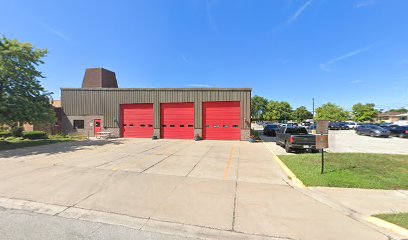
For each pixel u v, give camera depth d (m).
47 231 3.75
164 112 19.83
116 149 13.27
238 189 6.03
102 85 27.98
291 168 8.02
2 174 7.36
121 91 20.72
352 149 14.06
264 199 5.30
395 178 6.71
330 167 7.96
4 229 3.81
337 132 32.56
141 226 3.98
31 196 5.38
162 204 4.96
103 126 21.08
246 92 18.31
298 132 13.34
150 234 3.71
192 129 19.22
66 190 5.82
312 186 6.17
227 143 16.66
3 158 10.24
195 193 5.68
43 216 4.34
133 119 20.55
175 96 19.53
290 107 79.44
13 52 13.78
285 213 4.53
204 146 14.87
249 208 4.77
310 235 3.68
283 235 3.69
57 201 5.08
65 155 11.10
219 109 18.77
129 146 14.65
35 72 15.20
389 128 26.41
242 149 13.61
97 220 4.20
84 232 3.74
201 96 19.00
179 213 4.51
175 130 19.58
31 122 14.73
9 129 20.88
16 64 14.30
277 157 10.24
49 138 19.78
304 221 4.18
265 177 7.27
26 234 3.64
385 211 4.61
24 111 14.02
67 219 4.22
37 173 7.50
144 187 6.13
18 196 5.37
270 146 15.05
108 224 4.04
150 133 20.05
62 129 21.89
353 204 4.98
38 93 15.70
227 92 18.56
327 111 63.88
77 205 4.87
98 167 8.47
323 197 5.42
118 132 20.72
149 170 8.09
